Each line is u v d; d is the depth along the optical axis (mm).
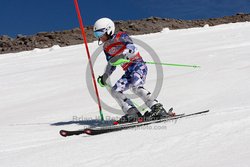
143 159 2908
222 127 3580
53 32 37812
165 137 3488
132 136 3785
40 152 3566
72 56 20297
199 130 3555
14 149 4168
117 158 3010
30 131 5445
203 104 5797
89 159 3090
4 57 24672
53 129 5449
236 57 11586
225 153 2795
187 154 2891
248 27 24719
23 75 14688
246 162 2496
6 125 6289
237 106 4918
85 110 6922
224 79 7789
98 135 4227
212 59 12227
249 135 3211
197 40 20422
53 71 14930
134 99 7363
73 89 10281
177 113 5379
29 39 35625
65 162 3098
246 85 6816
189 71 10375
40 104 8391
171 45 19453
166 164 2715
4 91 11422
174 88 7633
